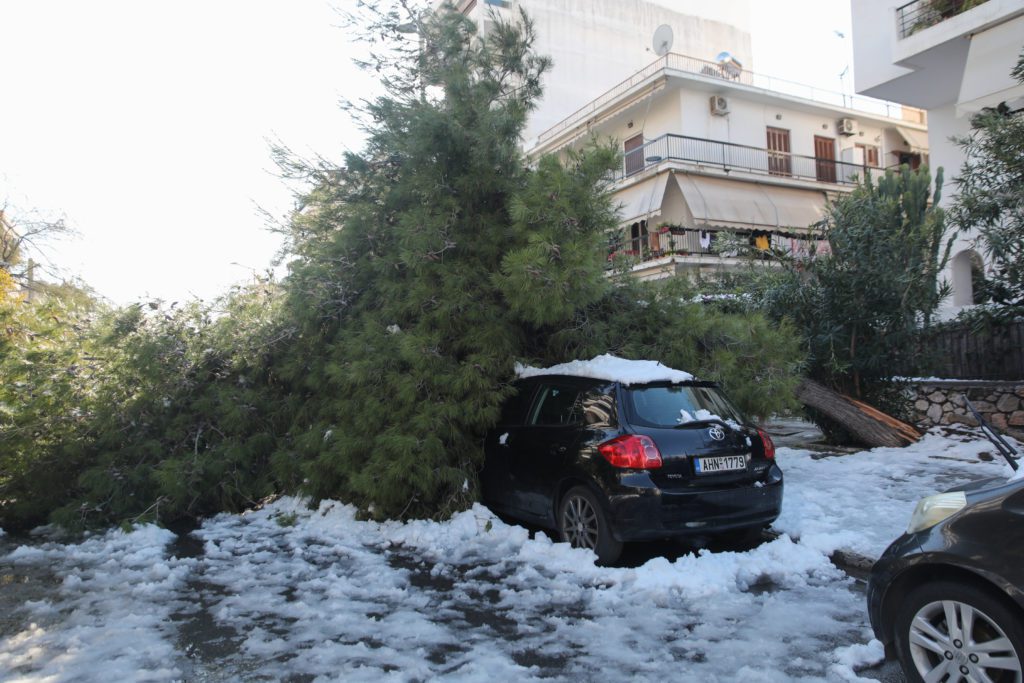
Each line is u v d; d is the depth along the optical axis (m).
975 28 14.24
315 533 6.62
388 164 8.10
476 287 6.75
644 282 7.76
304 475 7.32
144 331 7.80
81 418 7.65
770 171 25.77
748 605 4.51
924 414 11.56
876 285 9.87
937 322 11.59
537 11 30.66
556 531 5.95
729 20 34.75
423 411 6.28
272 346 8.02
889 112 28.97
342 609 4.56
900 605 3.20
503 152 6.99
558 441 5.66
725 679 3.48
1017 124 8.98
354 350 6.68
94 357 7.87
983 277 10.42
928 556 3.05
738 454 5.37
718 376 7.11
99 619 4.49
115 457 7.36
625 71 32.25
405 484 6.33
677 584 4.75
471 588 4.94
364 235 7.59
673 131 24.53
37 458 7.47
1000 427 10.54
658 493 4.96
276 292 8.48
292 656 3.85
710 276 11.90
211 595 4.97
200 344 8.01
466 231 7.13
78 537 6.86
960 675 2.93
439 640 4.03
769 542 5.55
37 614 4.61
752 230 23.92
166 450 7.54
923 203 12.74
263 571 5.49
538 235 6.09
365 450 6.55
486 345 6.49
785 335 8.10
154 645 4.02
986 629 2.90
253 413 7.86
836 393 10.51
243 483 7.64
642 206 23.62
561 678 3.52
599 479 5.15
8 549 6.57
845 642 3.91
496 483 6.36
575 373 5.98
